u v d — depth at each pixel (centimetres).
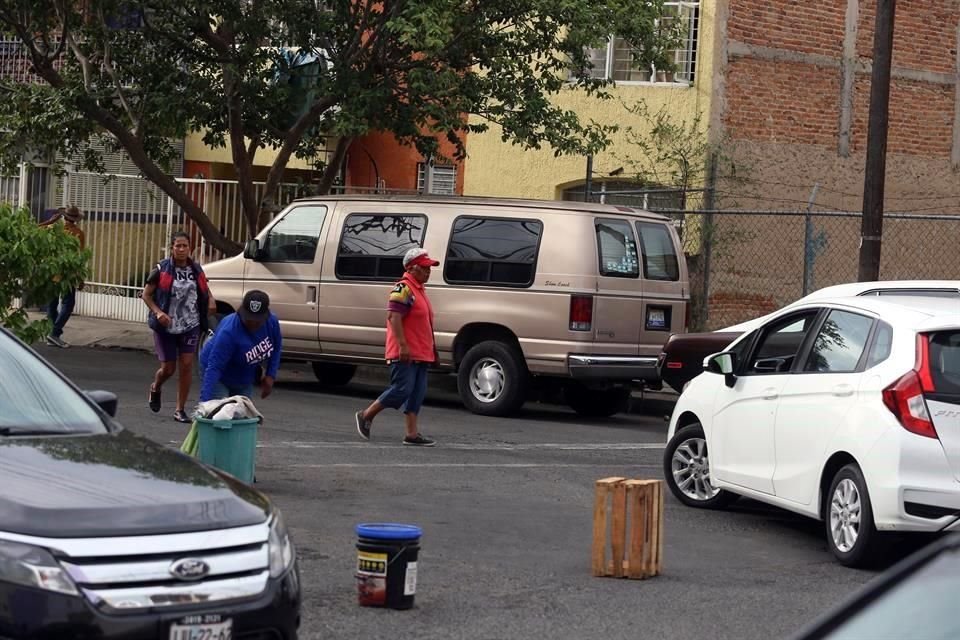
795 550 1070
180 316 1552
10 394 719
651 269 1827
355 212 1916
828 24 2520
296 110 2258
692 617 853
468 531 1079
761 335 1155
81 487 619
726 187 2398
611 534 962
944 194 2677
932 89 2655
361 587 848
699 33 2406
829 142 2533
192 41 2192
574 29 1989
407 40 1848
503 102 2177
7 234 1294
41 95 2170
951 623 353
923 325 980
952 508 940
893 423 961
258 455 1375
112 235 2800
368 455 1411
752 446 1125
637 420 1878
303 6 2044
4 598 571
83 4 2170
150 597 588
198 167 3025
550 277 1769
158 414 1617
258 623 614
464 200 1844
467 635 794
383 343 1880
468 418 1767
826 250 2528
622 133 2467
